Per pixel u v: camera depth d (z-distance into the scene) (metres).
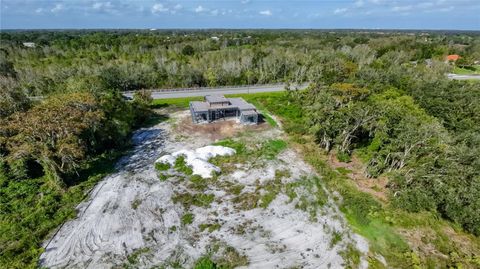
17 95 40.62
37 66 68.81
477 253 21.64
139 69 67.56
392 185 28.23
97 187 28.47
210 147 35.75
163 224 23.80
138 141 39.22
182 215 24.92
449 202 23.72
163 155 35.12
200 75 70.81
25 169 28.42
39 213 23.89
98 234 22.50
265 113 50.78
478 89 50.16
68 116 30.44
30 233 22.02
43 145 26.77
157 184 29.16
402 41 119.44
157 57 79.69
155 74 67.50
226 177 30.64
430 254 21.30
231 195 27.66
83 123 30.45
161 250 21.20
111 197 26.95
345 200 26.94
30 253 20.25
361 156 35.44
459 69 91.75
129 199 26.75
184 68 70.50
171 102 56.72
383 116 34.12
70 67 64.50
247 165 33.16
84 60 73.31
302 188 29.03
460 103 43.53
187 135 41.31
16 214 23.86
